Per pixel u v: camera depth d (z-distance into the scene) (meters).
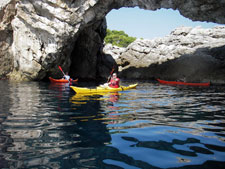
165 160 2.12
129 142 2.64
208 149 2.43
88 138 2.77
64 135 2.88
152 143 2.61
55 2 11.76
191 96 7.27
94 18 13.32
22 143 2.55
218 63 16.08
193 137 2.86
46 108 4.74
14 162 2.03
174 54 20.36
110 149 2.40
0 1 12.59
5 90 8.02
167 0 12.78
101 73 21.33
